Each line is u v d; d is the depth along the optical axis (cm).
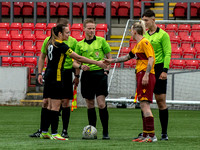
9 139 2397
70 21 7244
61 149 1930
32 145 2067
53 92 2378
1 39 6925
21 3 8256
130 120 3934
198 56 6309
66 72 2644
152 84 2261
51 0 7219
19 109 5100
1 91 5788
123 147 2022
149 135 2298
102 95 2492
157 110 5141
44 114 2523
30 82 5803
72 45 2748
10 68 5772
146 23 2441
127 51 5666
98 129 3158
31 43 6894
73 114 4500
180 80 5325
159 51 2448
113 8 7975
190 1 6956
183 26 6719
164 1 6969
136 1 8088
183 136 2702
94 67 2505
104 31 6975
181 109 5362
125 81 5409
